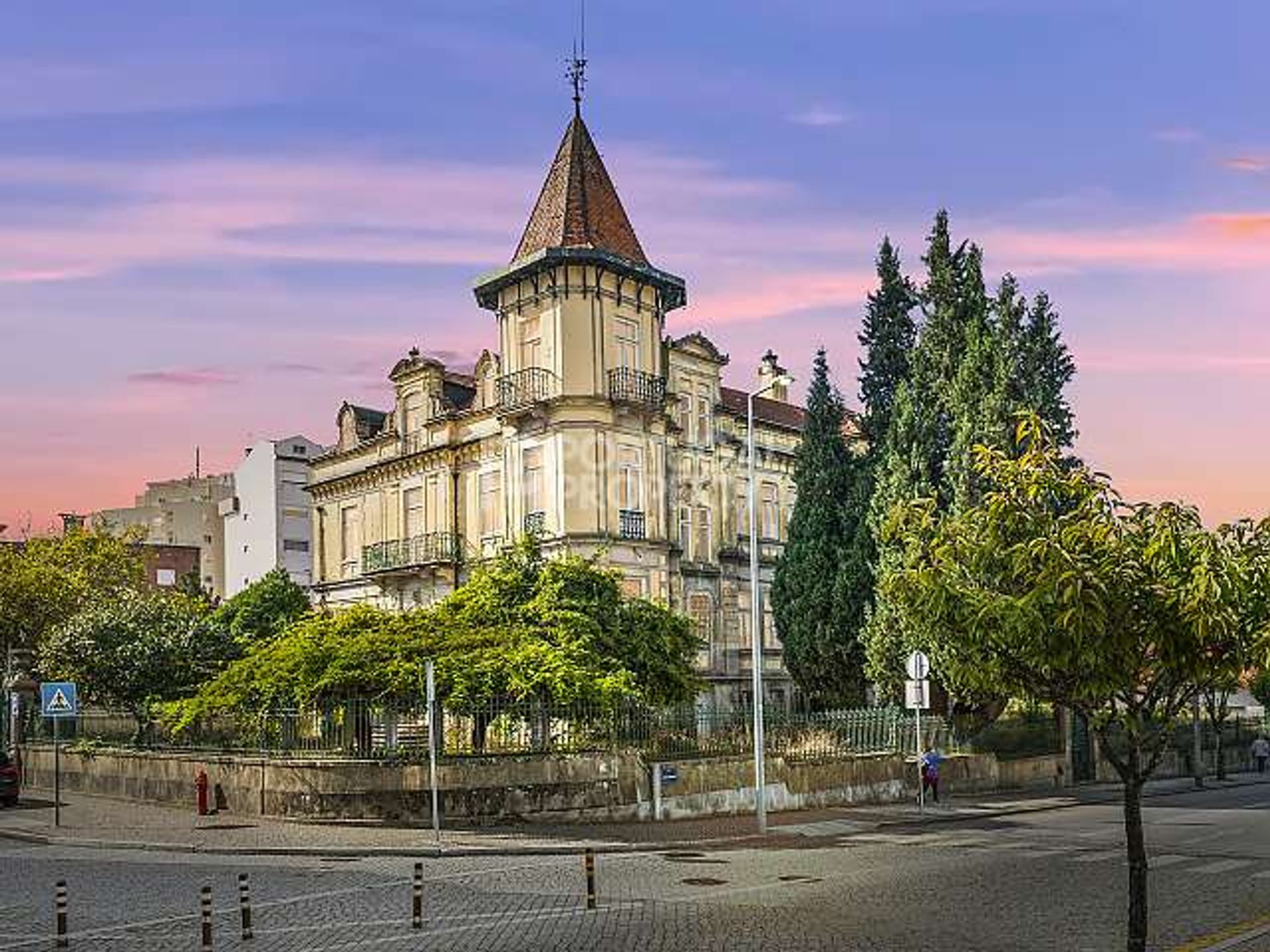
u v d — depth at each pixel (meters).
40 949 14.22
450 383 51.19
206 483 96.12
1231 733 57.66
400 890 18.30
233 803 28.81
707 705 42.72
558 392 43.44
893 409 39.62
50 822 27.61
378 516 53.03
